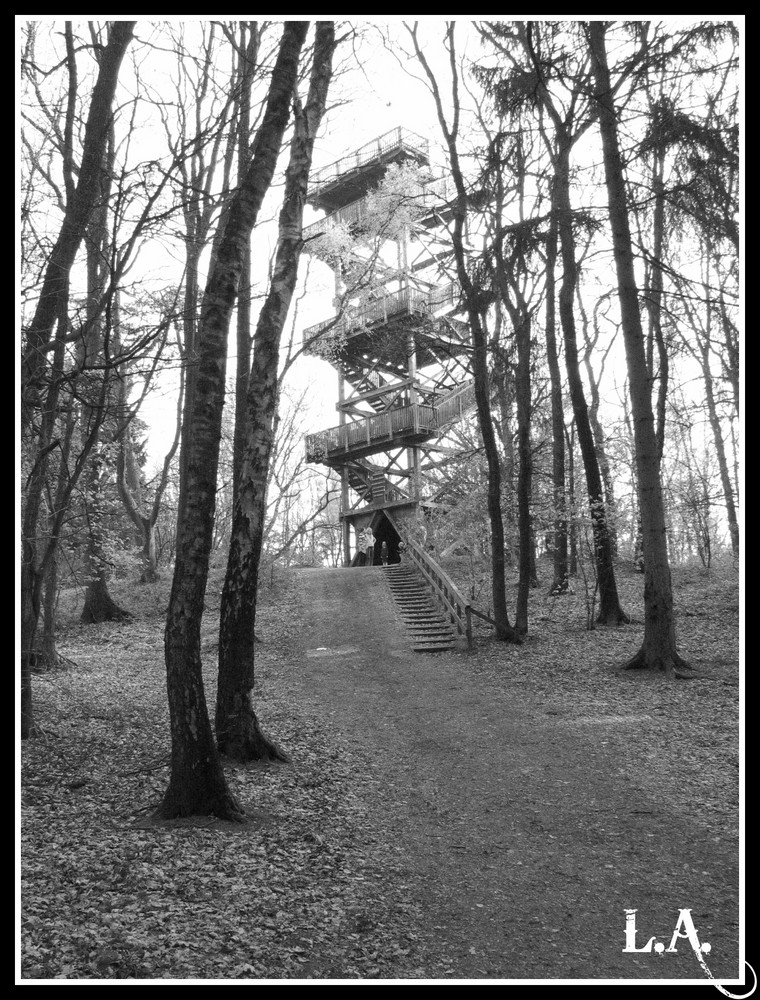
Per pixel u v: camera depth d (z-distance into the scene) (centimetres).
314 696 1418
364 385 3569
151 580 2753
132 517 2769
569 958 530
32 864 606
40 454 838
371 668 1638
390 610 2189
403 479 3609
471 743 1094
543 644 1695
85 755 962
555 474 2162
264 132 831
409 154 2873
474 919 589
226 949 507
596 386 2709
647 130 1395
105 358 673
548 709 1230
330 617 2159
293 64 866
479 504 2494
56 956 470
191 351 805
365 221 2420
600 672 1424
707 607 1875
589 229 1491
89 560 2086
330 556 5984
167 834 692
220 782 766
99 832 696
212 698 1366
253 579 993
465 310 1852
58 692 1342
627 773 923
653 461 1426
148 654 1822
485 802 866
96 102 852
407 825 802
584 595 2183
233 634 981
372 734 1169
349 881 644
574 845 734
